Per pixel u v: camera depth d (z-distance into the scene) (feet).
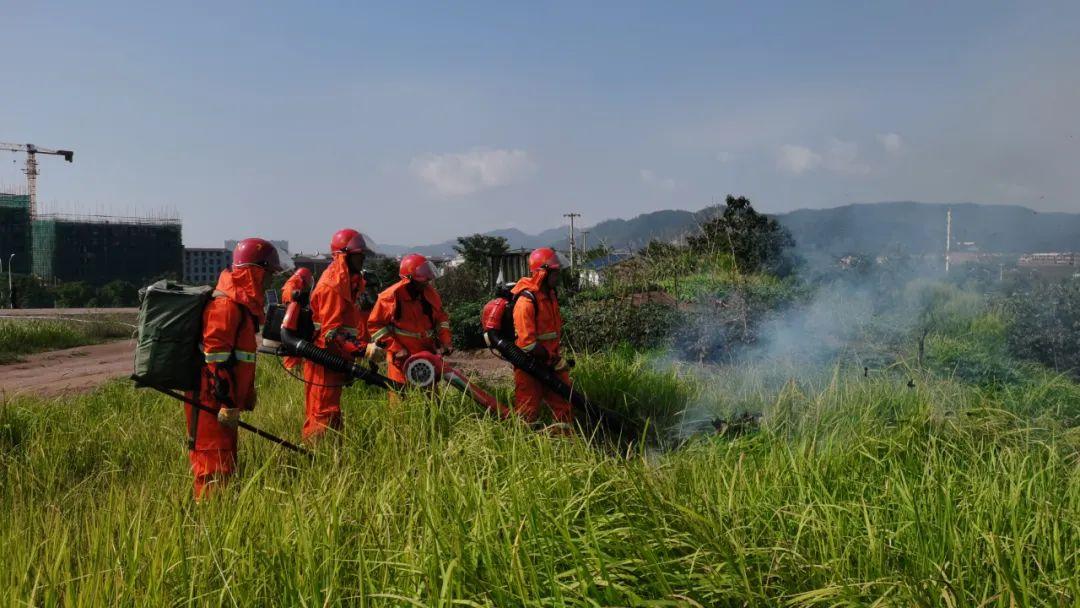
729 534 9.03
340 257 20.22
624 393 21.89
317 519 10.14
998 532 9.54
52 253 576.20
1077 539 9.40
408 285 21.85
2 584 9.26
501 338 20.31
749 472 12.31
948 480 10.75
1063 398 21.30
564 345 37.86
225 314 15.11
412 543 9.29
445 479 11.17
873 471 12.76
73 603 8.69
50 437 19.85
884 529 9.56
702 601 8.07
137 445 19.08
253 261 15.71
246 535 9.89
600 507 10.32
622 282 46.01
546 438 13.39
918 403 17.39
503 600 7.88
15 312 113.60
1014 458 12.42
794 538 9.64
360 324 23.04
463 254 168.45
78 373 45.83
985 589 7.99
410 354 21.99
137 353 15.10
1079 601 7.73
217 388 14.96
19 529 11.39
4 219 576.61
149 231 620.49
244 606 8.48
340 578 9.00
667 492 10.46
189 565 9.36
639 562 8.40
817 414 17.06
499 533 9.40
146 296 15.19
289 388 26.99
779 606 8.08
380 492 11.05
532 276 20.40
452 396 18.80
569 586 8.05
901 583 7.95
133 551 9.62
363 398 23.84
